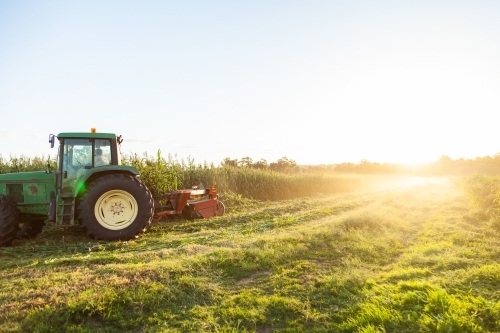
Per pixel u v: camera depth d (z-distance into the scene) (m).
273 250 6.07
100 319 3.83
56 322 3.65
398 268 5.62
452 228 8.89
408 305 4.10
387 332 3.57
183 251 6.29
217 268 5.36
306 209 14.11
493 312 3.78
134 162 12.21
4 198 7.80
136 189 8.28
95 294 4.09
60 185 8.30
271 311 4.07
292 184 21.58
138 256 6.03
